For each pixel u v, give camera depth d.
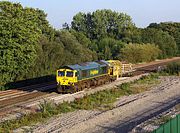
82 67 51.66
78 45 77.69
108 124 32.81
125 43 108.00
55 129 30.66
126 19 132.25
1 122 33.28
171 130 22.83
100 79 56.97
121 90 51.72
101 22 130.62
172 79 64.88
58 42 74.38
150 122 32.25
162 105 42.16
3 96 47.72
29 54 58.41
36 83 60.44
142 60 101.44
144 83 59.81
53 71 66.12
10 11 57.19
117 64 64.62
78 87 50.69
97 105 41.09
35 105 41.31
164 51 119.50
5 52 55.09
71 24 139.62
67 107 39.00
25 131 30.17
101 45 104.44
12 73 57.88
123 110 38.47
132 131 29.62
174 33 143.38
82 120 33.69
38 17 81.44
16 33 55.97
